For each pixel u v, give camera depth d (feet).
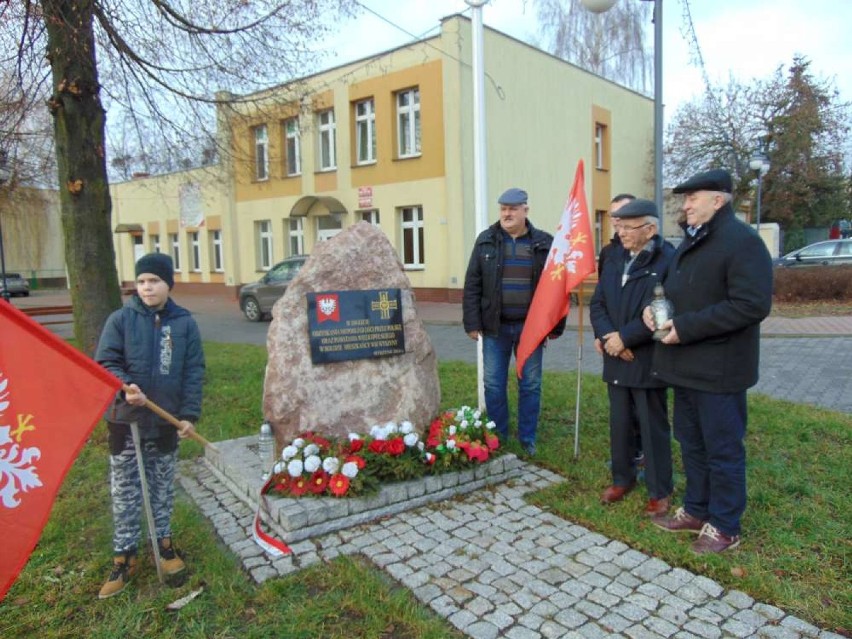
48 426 8.70
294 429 13.82
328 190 65.92
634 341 11.80
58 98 18.94
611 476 14.35
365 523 12.39
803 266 51.67
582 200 14.79
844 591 9.44
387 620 9.18
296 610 9.40
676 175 84.43
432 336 40.47
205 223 82.12
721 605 9.30
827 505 12.42
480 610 9.34
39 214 108.37
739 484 10.66
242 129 28.96
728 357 10.31
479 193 17.37
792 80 80.94
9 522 8.41
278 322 13.91
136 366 10.12
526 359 15.08
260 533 11.80
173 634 8.97
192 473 15.53
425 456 13.53
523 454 16.02
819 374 25.03
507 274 15.88
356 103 62.85
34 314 41.16
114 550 10.39
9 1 19.79
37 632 9.14
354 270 14.62
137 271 10.26
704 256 10.36
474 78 16.99
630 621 8.98
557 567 10.55
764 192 82.69
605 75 86.74
